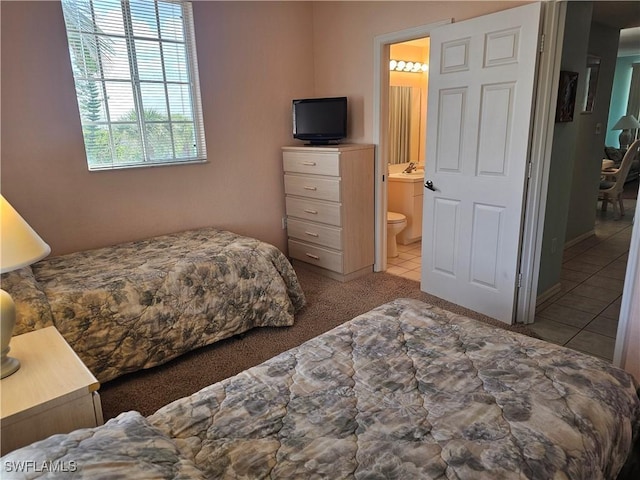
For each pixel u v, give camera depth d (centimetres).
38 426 136
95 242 317
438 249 336
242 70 376
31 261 151
